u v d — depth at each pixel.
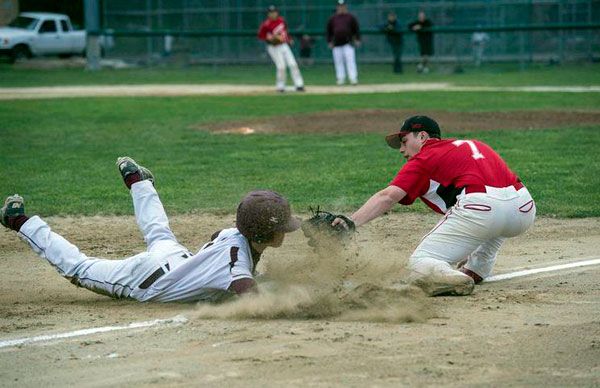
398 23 97.56
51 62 111.88
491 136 42.34
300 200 28.33
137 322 15.45
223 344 13.84
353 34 80.75
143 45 107.38
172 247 17.06
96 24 102.69
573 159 35.38
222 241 16.41
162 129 48.16
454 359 12.91
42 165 36.53
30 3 129.25
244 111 57.22
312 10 103.19
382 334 14.27
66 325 15.41
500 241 18.14
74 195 30.16
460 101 61.00
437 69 98.50
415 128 17.92
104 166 36.22
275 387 11.80
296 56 104.56
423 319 15.16
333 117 51.97
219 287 16.11
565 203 27.30
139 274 16.70
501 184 17.38
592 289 17.53
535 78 84.38
